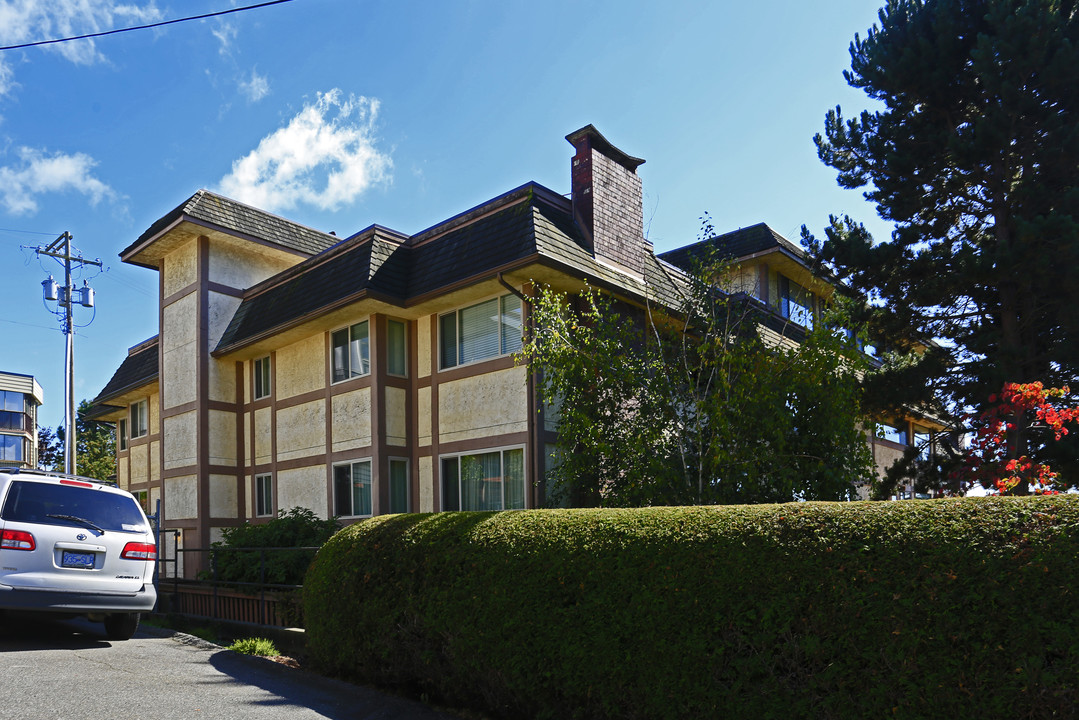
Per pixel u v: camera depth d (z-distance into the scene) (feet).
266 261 68.23
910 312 46.96
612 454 32.89
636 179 52.19
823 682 15.02
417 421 50.24
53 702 19.94
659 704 17.01
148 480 78.28
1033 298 42.93
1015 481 31.78
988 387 41.98
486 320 46.44
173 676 24.39
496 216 46.29
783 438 30.07
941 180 46.73
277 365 59.77
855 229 49.55
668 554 17.63
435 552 22.43
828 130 50.96
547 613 19.22
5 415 208.03
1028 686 12.99
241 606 38.63
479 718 20.68
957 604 13.91
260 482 61.26
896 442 77.56
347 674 24.94
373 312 49.83
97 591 28.53
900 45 46.83
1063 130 40.29
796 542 16.03
